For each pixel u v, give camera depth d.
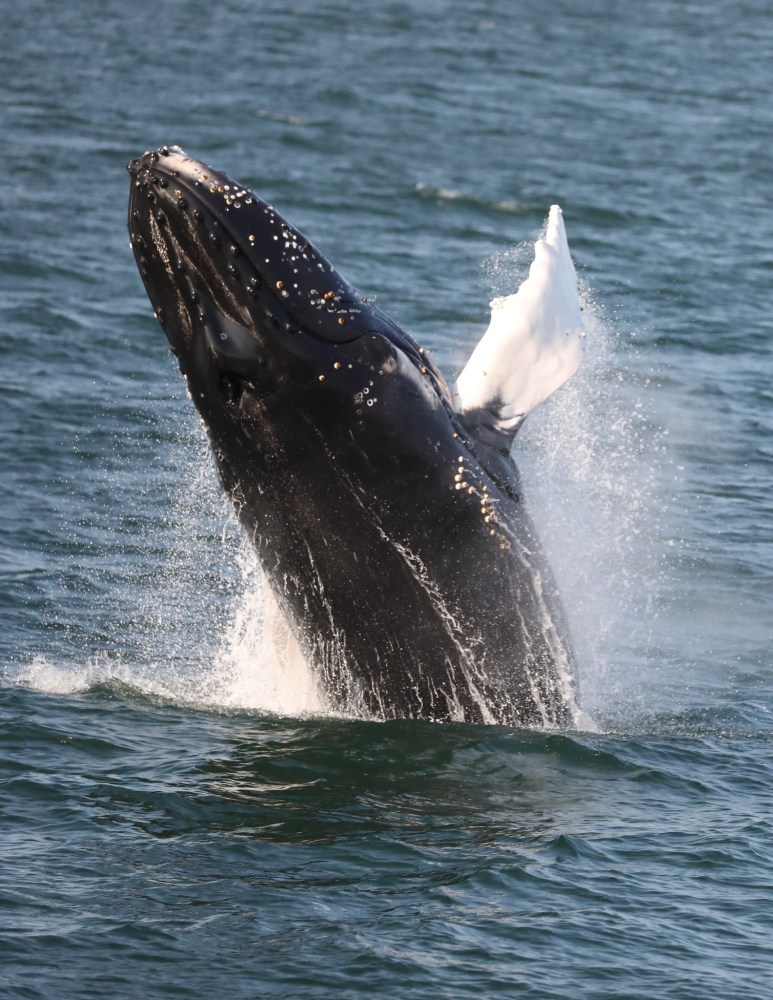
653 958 43.81
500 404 58.91
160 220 54.22
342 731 59.41
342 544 56.84
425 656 58.66
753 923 45.97
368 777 55.59
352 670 59.81
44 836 50.12
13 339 127.50
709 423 113.00
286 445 55.50
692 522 92.38
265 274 54.16
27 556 82.81
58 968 42.22
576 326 59.81
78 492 93.94
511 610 58.44
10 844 49.44
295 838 50.62
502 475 57.97
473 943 44.22
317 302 54.88
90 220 177.88
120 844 49.69
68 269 153.38
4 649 69.75
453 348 131.38
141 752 57.56
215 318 54.19
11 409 109.06
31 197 188.00
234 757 57.19
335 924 45.00
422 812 53.03
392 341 56.03
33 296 142.00
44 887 46.56
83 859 48.56
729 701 67.31
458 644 58.47
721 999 41.81
